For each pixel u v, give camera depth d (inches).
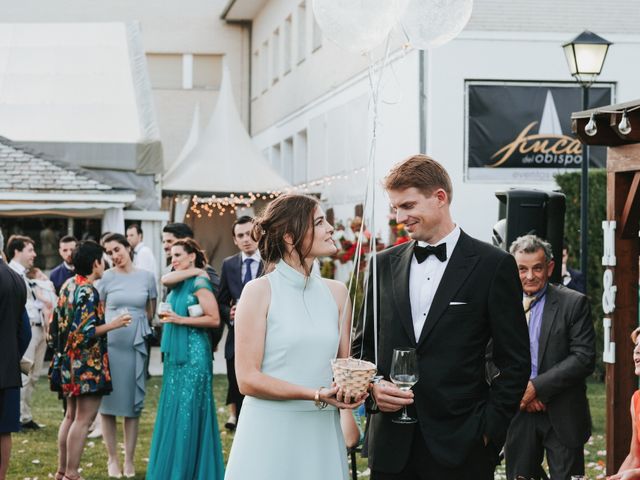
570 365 200.4
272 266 150.9
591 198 494.6
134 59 782.5
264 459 144.6
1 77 743.1
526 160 569.0
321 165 842.8
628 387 215.9
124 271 306.5
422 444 152.9
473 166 566.9
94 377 275.3
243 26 1205.1
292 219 147.5
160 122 1196.5
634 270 217.5
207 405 261.0
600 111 202.7
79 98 724.7
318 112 851.4
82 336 273.6
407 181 155.2
